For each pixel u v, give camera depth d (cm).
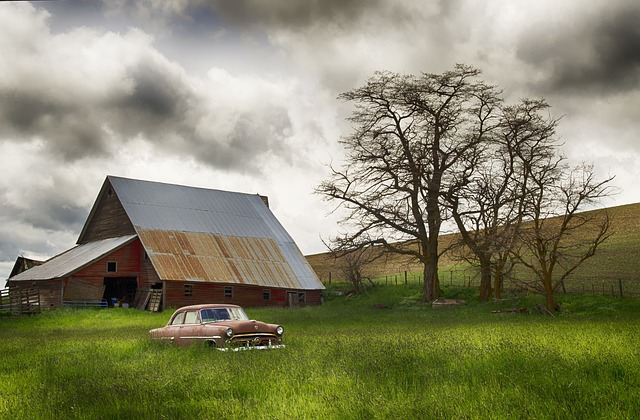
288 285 6366
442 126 5209
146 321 4319
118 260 5922
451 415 803
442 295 5409
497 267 4675
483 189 4612
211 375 1206
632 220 8331
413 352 1457
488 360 1256
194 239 6262
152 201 6519
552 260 3878
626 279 5281
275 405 919
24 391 1109
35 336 2820
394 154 5303
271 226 7212
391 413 828
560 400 855
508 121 4675
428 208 5106
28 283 6066
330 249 5331
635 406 807
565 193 3853
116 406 952
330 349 1580
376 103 5369
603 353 1280
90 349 1845
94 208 6675
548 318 3328
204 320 1848
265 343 1764
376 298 6088
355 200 5297
